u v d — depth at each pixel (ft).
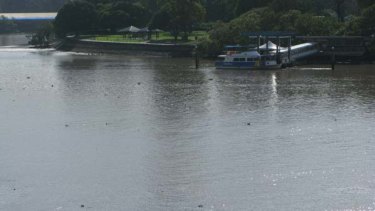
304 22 466.29
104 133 205.26
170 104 256.32
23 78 369.71
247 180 153.38
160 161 170.50
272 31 449.48
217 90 294.46
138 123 219.20
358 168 160.04
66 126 217.97
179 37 626.23
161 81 337.31
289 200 140.26
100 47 631.97
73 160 173.68
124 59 521.65
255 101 258.78
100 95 287.48
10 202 142.51
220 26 499.92
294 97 266.98
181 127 211.00
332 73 356.59
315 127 206.08
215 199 141.90
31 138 200.85
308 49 424.46
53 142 194.70
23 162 172.65
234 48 437.17
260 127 208.13
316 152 175.63
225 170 161.07
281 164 165.17
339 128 203.72
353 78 328.70
